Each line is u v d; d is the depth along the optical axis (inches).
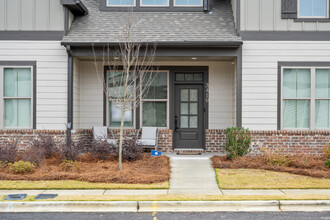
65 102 417.1
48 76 417.7
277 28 418.6
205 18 454.6
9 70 422.0
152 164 365.1
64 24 419.5
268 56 417.1
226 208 250.2
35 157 355.3
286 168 349.7
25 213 239.1
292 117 421.7
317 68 418.0
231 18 454.0
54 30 419.2
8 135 413.4
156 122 463.8
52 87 417.4
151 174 329.7
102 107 456.8
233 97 452.1
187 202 252.7
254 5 419.8
